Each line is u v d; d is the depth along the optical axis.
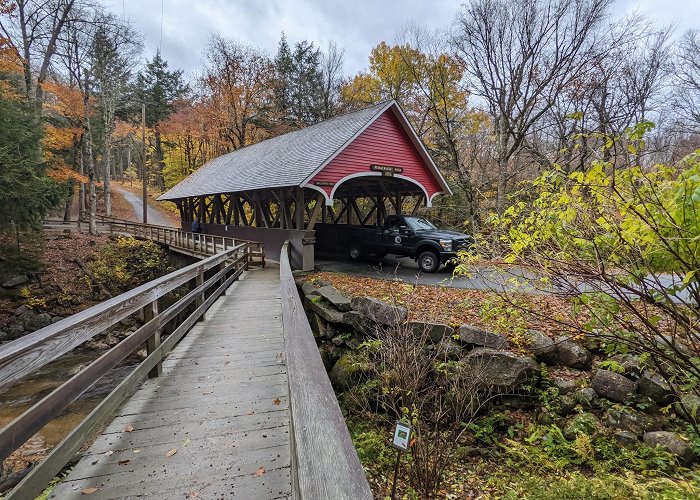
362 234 12.84
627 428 3.75
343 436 1.33
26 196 13.21
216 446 2.84
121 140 44.47
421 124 23.16
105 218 30.14
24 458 6.24
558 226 2.65
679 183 1.92
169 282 4.36
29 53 22.36
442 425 4.46
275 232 13.84
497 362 4.54
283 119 32.69
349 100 29.66
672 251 1.92
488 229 4.96
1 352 1.58
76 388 2.17
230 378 4.11
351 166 11.59
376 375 5.02
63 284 16.16
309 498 1.01
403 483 3.74
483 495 3.50
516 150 16.03
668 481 2.83
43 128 16.64
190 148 38.94
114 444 2.85
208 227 20.16
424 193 13.50
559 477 3.44
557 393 4.27
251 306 7.61
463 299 6.68
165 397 3.63
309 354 2.22
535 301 5.04
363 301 6.25
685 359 2.32
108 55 26.70
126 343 2.97
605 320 2.65
